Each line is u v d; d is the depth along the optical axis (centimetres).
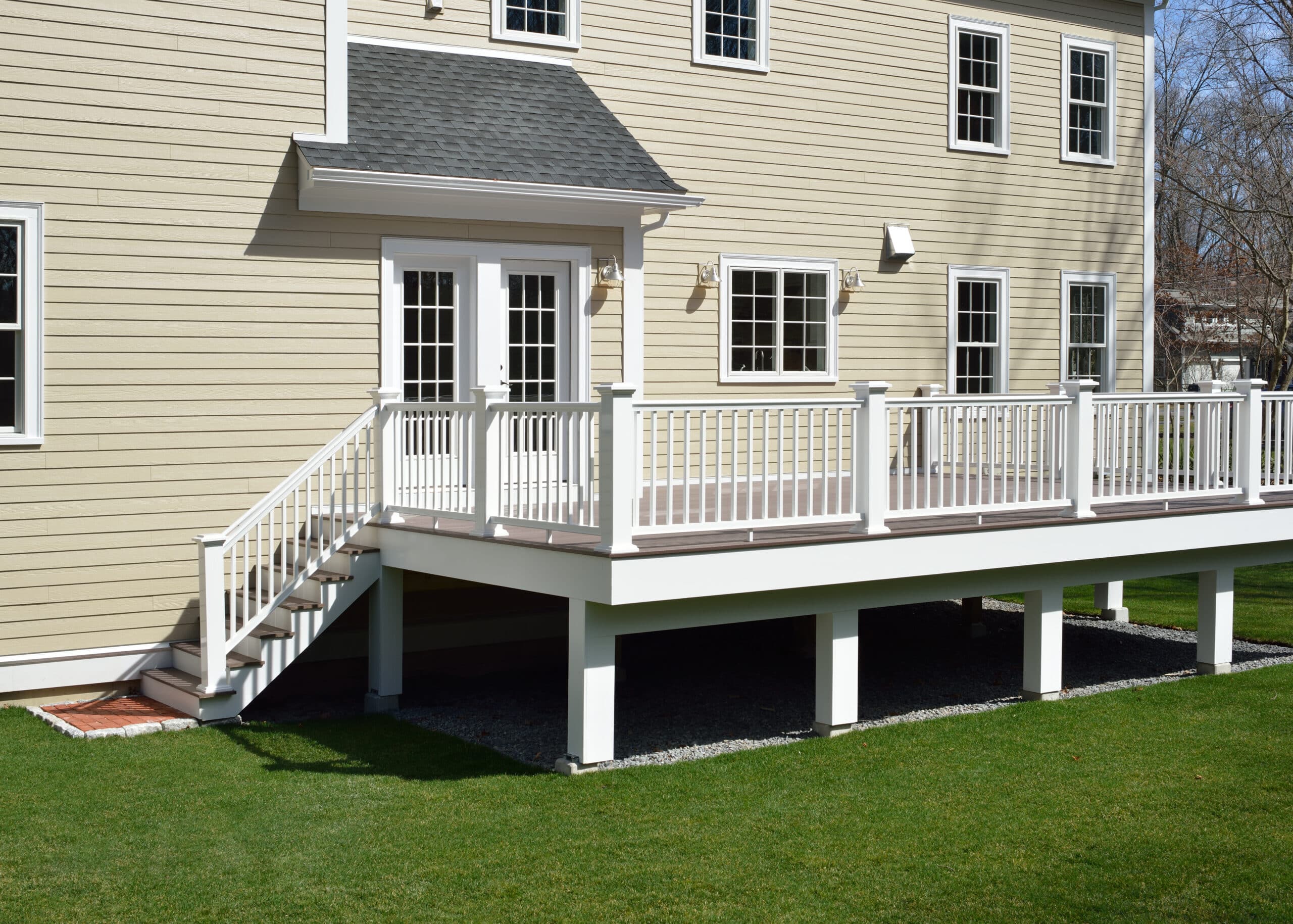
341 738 937
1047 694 1072
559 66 1314
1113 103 1716
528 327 1234
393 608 1057
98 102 1022
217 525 1080
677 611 872
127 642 1048
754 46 1426
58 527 1017
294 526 1115
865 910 605
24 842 687
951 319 1573
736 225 1405
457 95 1213
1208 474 1173
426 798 777
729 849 686
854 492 949
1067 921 595
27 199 997
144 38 1038
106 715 979
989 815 748
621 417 816
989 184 1602
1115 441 1099
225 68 1069
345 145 1096
